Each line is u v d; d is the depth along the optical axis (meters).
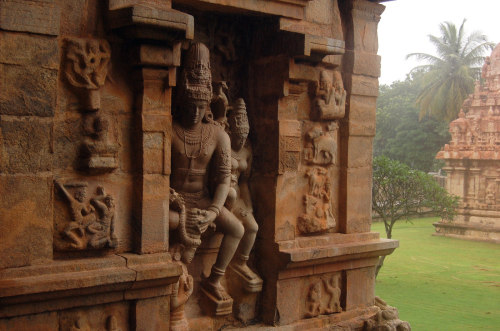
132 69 4.02
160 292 4.10
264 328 4.95
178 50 4.02
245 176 5.15
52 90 3.54
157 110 4.05
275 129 4.98
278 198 4.99
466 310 9.83
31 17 3.41
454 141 22.34
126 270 3.82
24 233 3.48
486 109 22.48
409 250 17.00
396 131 36.12
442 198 15.04
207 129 4.57
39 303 3.54
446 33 32.53
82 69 3.71
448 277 12.97
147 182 4.00
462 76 30.98
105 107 3.92
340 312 5.50
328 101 5.29
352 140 5.59
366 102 5.70
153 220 4.04
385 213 17.20
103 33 3.89
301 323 5.14
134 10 3.60
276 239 4.99
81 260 3.74
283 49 4.82
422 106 31.84
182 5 4.58
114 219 3.93
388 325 5.42
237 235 4.71
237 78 5.31
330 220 5.46
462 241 19.39
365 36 5.64
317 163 5.37
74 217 3.75
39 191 3.53
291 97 5.05
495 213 20.53
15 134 3.42
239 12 4.75
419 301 10.53
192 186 4.56
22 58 3.41
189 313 4.76
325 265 5.31
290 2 4.80
